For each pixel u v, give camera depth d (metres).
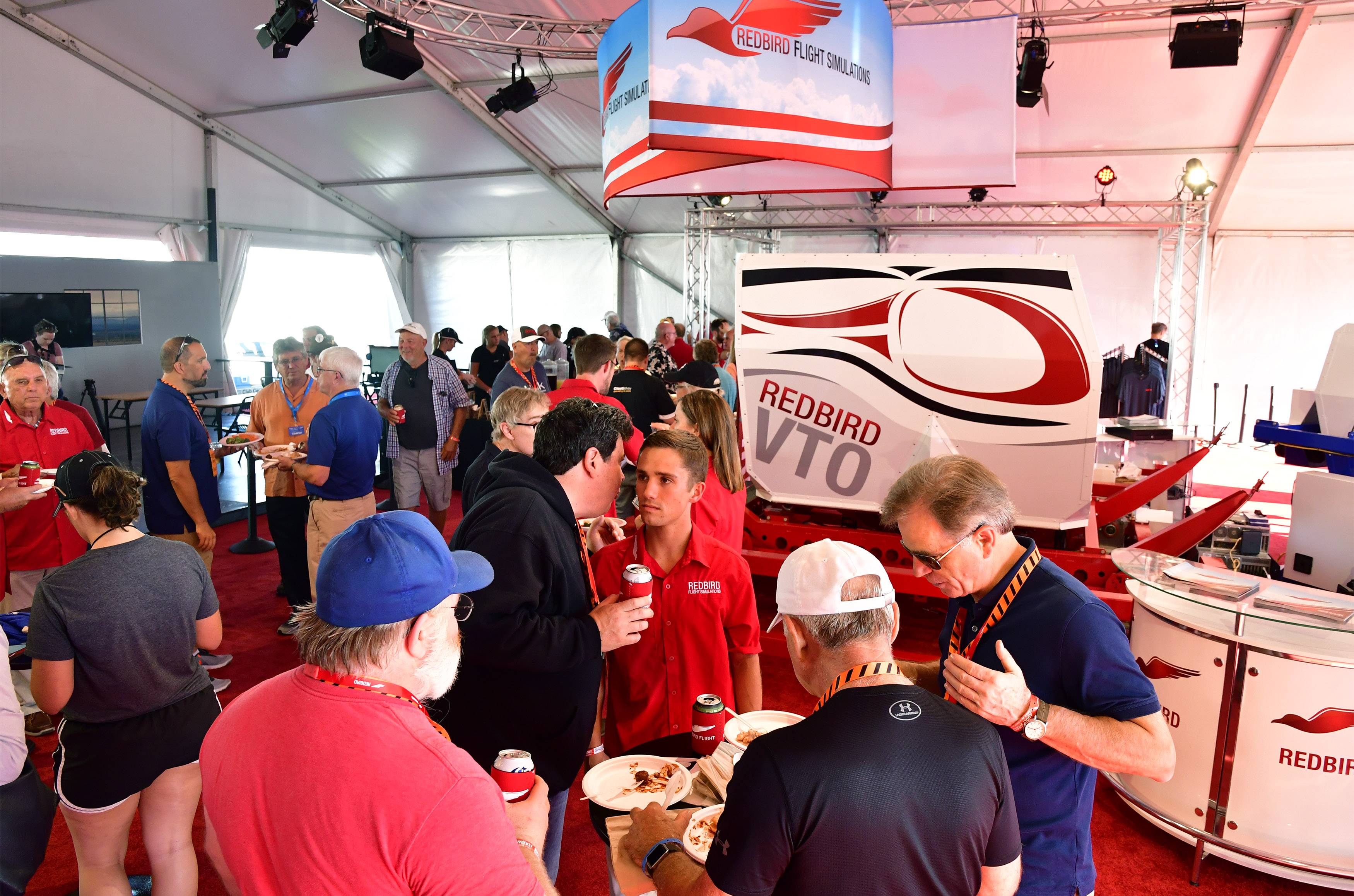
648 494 2.29
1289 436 4.63
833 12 2.98
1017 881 1.36
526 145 13.17
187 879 2.43
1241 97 8.78
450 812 1.10
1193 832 2.87
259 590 5.85
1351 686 2.59
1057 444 4.02
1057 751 1.65
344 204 16.34
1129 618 4.02
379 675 1.19
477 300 18.11
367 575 1.17
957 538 1.71
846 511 4.87
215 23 10.30
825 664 1.35
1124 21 7.55
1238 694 2.74
